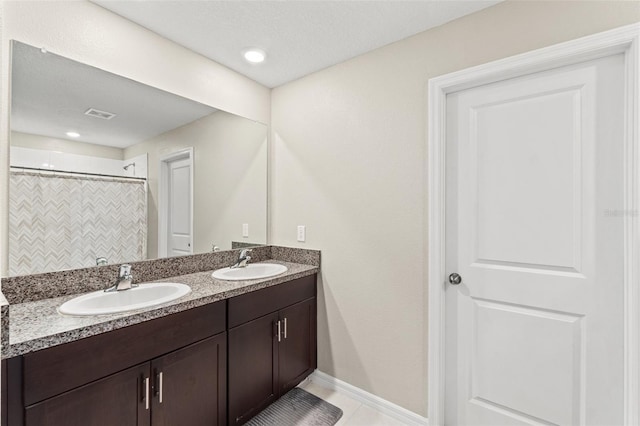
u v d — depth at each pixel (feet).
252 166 7.99
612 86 4.51
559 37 4.67
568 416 4.85
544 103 5.00
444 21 5.63
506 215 5.33
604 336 4.61
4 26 4.41
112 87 5.54
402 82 6.18
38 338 3.38
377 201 6.51
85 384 3.77
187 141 6.68
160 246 6.30
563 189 4.86
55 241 4.95
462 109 5.71
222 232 7.41
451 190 5.84
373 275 6.57
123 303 5.18
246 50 6.61
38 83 4.75
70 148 5.13
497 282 5.43
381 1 5.12
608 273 4.57
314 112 7.54
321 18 5.56
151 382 4.39
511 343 5.32
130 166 5.85
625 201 4.37
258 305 6.04
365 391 6.69
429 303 5.83
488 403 5.54
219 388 5.32
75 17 5.04
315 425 6.02
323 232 7.38
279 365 6.51
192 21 5.68
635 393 4.23
